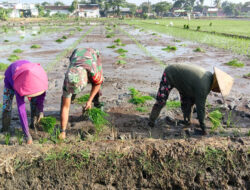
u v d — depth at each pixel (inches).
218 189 129.6
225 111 216.8
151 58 472.4
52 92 269.9
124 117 205.0
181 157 131.4
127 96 251.4
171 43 714.2
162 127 188.9
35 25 1776.6
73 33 1049.5
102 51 555.5
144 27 1451.8
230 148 133.1
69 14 3462.1
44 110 219.9
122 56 480.7
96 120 167.9
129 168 130.5
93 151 132.0
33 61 443.8
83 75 141.3
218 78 153.1
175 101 236.4
